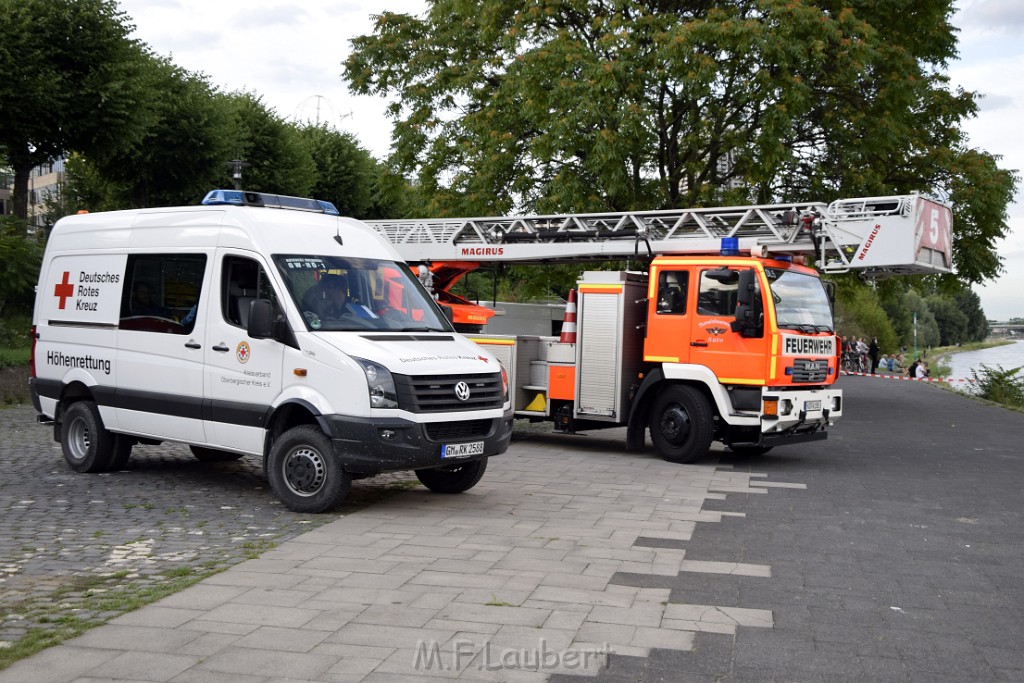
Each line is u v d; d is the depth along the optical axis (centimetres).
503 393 917
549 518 855
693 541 774
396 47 2517
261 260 896
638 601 595
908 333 10225
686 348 1241
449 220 1580
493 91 2316
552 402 1393
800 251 1302
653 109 2106
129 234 1030
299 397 852
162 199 3700
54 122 2789
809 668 484
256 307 859
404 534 773
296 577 634
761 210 1323
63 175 4481
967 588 650
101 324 1036
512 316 1577
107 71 2845
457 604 578
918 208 1231
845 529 843
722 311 1220
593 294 1338
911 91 2175
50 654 481
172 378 957
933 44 2378
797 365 1220
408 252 1619
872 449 1482
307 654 486
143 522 814
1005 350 13862
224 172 3678
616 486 1048
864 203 1261
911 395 2939
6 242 2588
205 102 3544
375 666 471
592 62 2027
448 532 784
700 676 468
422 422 834
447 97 2422
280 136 3994
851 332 7312
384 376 826
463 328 1532
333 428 831
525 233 1509
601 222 1453
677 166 2269
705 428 1227
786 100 2003
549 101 2042
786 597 615
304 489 856
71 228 1108
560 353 1380
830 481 1127
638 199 2188
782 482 1109
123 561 678
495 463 1216
